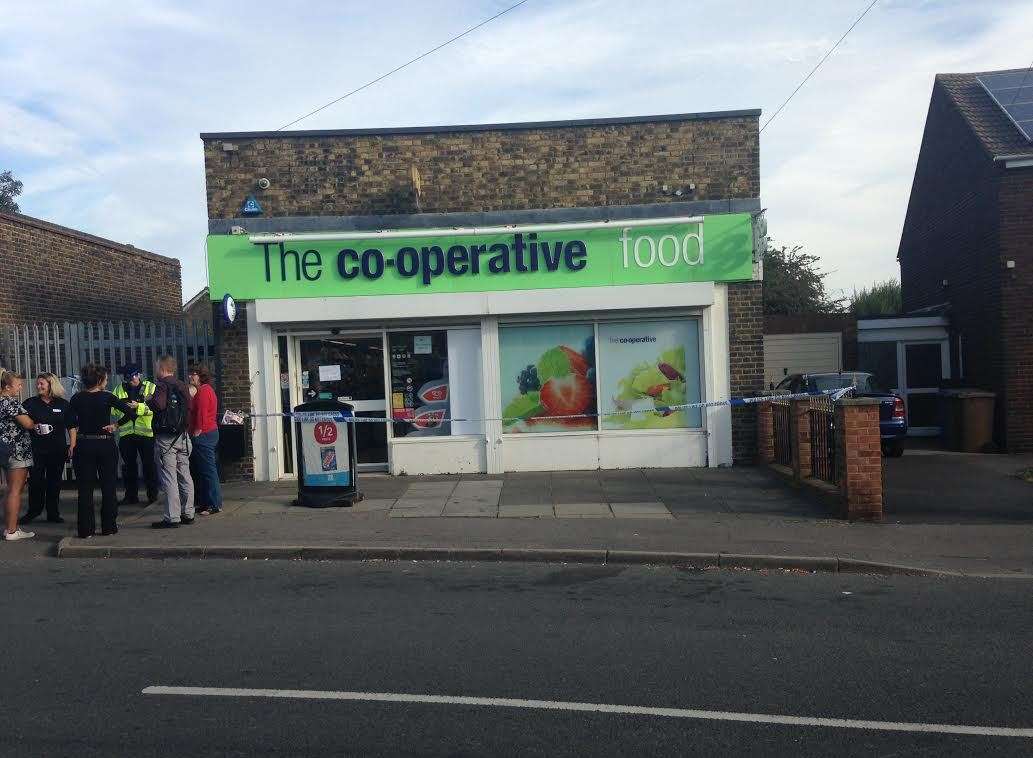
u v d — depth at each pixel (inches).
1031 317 625.0
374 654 231.6
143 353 532.4
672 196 522.3
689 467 528.7
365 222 518.9
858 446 398.0
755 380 525.7
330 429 438.0
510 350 529.0
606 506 430.9
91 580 316.2
